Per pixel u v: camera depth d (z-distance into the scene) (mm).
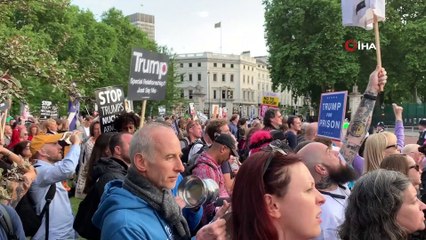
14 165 3414
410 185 2359
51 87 3697
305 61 34438
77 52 28656
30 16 4418
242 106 113125
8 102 3352
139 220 2098
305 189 1740
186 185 2475
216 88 113688
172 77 47156
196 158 4617
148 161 2225
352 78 33250
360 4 4676
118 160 3605
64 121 10891
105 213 2189
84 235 3357
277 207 1731
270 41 36156
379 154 4141
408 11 36656
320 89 37250
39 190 3949
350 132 4359
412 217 2311
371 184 2352
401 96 37594
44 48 3488
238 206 1779
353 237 2350
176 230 2301
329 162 3066
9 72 3303
